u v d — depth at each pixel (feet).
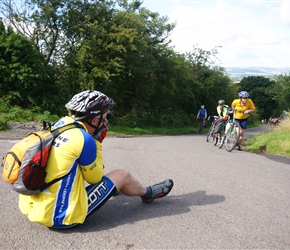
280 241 10.24
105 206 13.15
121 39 66.69
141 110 84.38
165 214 12.34
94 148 10.38
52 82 64.64
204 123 92.02
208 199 14.35
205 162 24.31
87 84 67.10
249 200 14.35
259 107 278.05
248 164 23.94
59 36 71.00
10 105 56.34
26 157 9.58
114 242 10.00
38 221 10.27
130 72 72.28
